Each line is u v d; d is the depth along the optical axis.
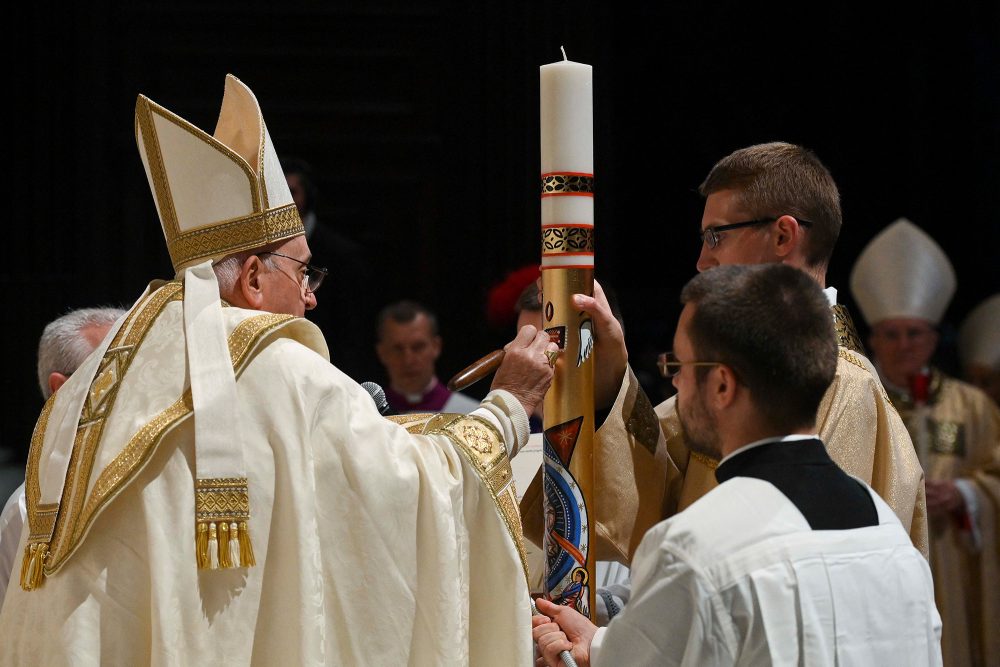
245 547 3.23
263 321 3.47
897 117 11.64
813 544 2.76
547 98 3.52
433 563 3.45
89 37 10.53
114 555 3.28
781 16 11.43
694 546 2.76
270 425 3.35
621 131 11.38
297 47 10.91
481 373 3.61
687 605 2.74
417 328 8.87
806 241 3.68
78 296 10.55
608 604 3.93
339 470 3.40
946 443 7.83
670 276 11.39
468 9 10.84
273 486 3.33
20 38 10.46
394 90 11.02
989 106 11.67
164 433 3.28
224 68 10.84
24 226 10.52
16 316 10.46
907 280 7.89
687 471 3.84
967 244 11.82
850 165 11.70
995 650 7.68
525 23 10.68
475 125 10.88
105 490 3.24
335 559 3.37
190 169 3.65
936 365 9.37
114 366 3.49
